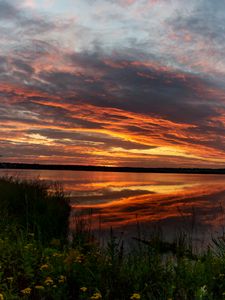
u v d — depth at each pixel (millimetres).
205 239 11102
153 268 5844
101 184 43844
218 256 7277
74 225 13117
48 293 5070
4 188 14664
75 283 5465
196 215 17406
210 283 5449
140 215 17188
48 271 5629
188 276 5637
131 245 9375
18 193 13961
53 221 11375
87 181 49812
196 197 28812
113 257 5949
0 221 9688
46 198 15227
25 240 7332
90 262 6074
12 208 12148
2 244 6840
